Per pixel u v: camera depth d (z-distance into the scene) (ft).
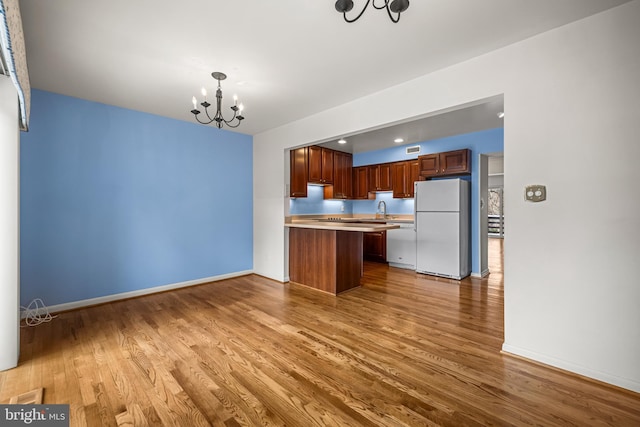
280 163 14.46
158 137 12.67
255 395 5.77
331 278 12.64
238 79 9.09
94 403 5.51
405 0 4.98
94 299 11.07
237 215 15.60
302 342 8.00
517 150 7.07
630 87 5.77
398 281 14.61
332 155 19.56
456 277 14.94
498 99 7.74
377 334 8.50
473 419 5.12
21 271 9.65
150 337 8.31
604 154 6.03
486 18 6.21
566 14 6.10
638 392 5.71
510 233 7.20
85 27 6.47
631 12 5.74
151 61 8.01
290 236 14.61
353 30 6.65
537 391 5.87
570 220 6.41
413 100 9.07
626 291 5.85
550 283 6.68
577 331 6.38
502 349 7.40
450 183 15.08
